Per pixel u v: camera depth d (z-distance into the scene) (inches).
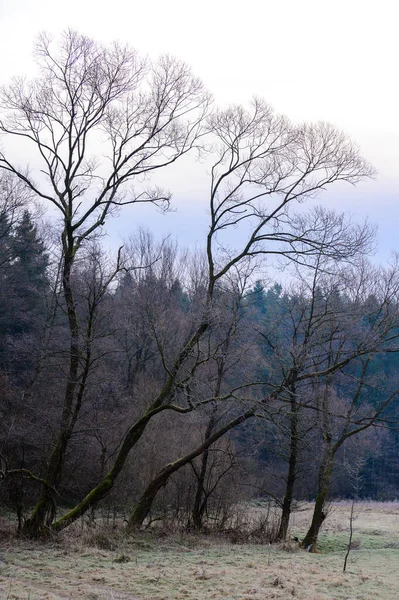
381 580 580.1
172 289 1498.5
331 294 895.7
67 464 1071.6
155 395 1246.3
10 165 826.8
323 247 867.4
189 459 892.6
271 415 830.5
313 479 1318.9
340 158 878.4
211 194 903.1
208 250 911.7
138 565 617.3
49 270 1502.2
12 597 439.8
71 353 845.2
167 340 1010.7
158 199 864.3
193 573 569.3
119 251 841.5
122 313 1021.8
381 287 888.9
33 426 986.1
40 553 671.1
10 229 1456.7
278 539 917.8
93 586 502.9
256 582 529.7
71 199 846.5
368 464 2172.7
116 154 852.6
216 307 871.7
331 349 895.1
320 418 885.8
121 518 1013.2
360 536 1049.5
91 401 1012.5
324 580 565.9
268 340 904.9
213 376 948.6
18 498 831.1
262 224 897.5
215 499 1039.0
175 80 849.5
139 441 1114.7
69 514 829.2
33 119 823.1
